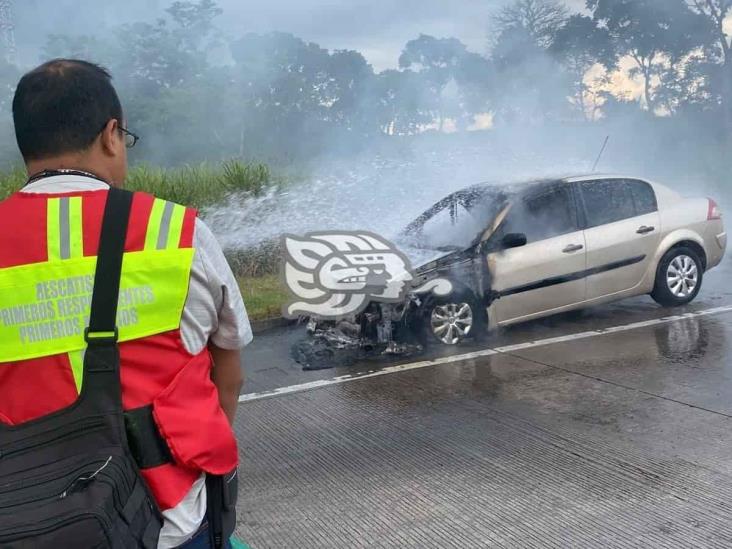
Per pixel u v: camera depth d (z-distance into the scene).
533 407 4.46
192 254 1.35
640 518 3.03
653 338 5.85
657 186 6.86
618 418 4.18
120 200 1.36
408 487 3.45
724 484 3.29
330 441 4.11
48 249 1.30
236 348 1.51
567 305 6.26
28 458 1.23
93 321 1.28
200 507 1.40
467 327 5.99
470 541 2.92
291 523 3.15
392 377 5.27
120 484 1.20
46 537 1.09
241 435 4.29
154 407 1.30
